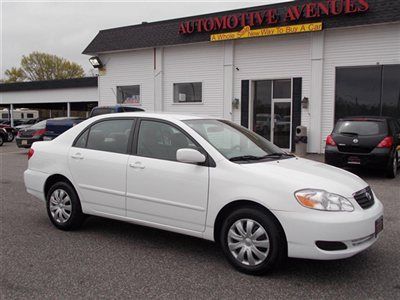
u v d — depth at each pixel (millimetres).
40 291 3941
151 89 20891
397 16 14258
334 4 15234
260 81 18031
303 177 4340
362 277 4320
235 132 5445
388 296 3881
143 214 5125
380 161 10453
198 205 4668
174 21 19750
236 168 4500
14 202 7824
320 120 16453
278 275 4359
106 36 21922
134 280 4211
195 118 5324
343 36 15812
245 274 4383
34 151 6320
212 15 18547
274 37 17266
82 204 5738
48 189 6195
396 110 15180
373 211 4355
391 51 15023
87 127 5895
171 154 4992
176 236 5711
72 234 5773
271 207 4180
